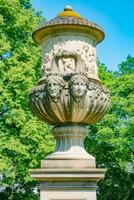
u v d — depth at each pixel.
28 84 19.31
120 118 26.00
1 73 19.45
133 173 30.28
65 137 7.31
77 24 7.46
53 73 7.14
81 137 7.37
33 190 24.86
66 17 7.70
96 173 6.84
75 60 7.39
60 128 7.29
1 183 19.22
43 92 7.11
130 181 29.97
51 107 7.02
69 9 8.05
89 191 6.83
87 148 27.73
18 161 18.97
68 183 6.84
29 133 18.66
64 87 6.99
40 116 7.36
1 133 19.17
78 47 7.60
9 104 18.94
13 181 19.12
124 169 30.62
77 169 6.84
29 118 19.69
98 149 28.55
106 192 30.38
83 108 7.02
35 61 20.86
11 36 21.45
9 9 20.89
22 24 21.20
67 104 6.98
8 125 19.69
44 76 7.62
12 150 18.44
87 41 7.70
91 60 7.69
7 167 18.02
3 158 18.39
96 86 7.14
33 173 6.82
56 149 7.32
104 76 29.28
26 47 21.64
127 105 25.50
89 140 27.39
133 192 29.64
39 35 7.89
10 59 19.97
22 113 18.97
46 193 6.82
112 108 25.78
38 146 18.78
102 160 29.98
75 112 7.05
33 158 18.80
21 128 18.97
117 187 30.41
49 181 6.84
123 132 24.58
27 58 20.97
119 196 29.97
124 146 24.52
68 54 7.31
